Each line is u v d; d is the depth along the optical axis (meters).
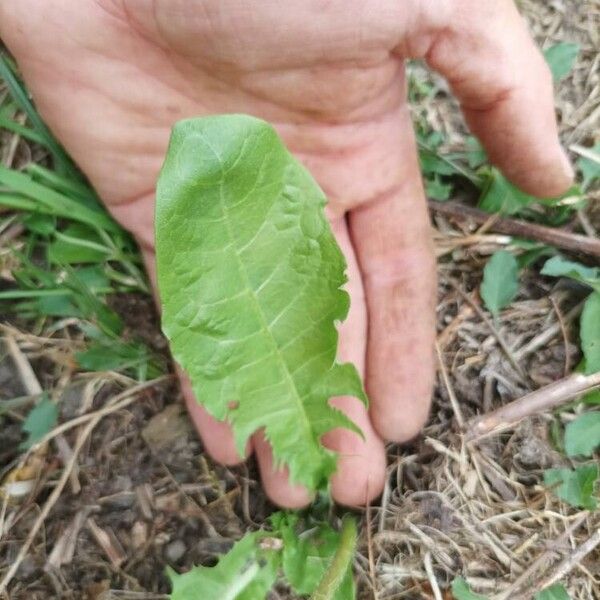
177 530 0.18
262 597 0.16
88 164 0.19
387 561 0.18
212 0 0.15
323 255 0.13
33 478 0.18
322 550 0.17
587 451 0.18
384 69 0.17
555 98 0.22
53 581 0.17
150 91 0.17
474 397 0.19
